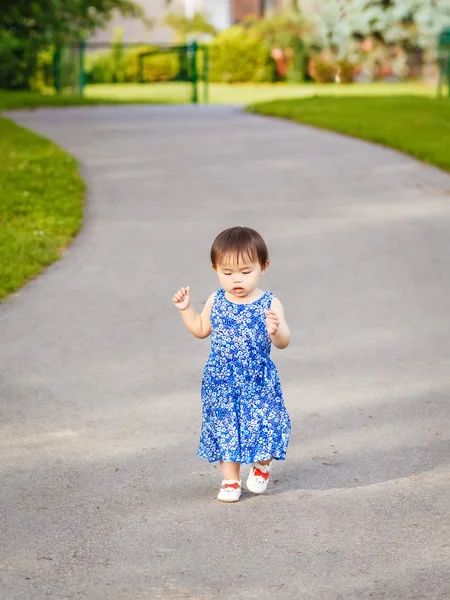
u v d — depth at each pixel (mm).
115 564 3846
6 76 31859
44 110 23391
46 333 7094
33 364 6414
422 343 6832
